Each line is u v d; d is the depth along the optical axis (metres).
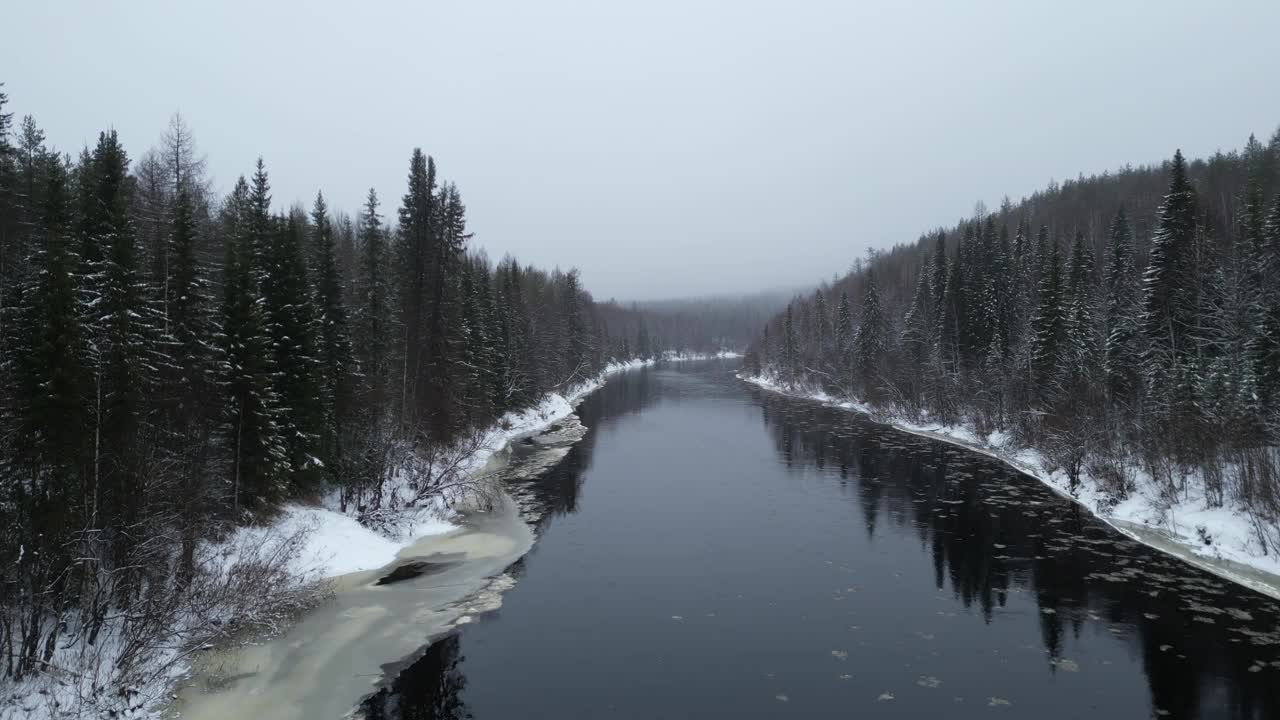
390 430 29.97
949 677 15.48
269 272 26.88
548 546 25.36
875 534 26.56
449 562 23.59
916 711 14.04
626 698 14.55
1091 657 16.36
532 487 35.25
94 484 15.56
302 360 26.23
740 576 22.11
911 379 60.97
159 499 17.17
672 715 13.87
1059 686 15.04
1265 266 35.12
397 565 23.28
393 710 14.02
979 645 17.08
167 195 29.70
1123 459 31.36
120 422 17.39
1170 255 38.78
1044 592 20.47
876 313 73.00
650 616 18.94
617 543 25.69
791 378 96.38
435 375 39.66
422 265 39.47
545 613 19.16
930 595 20.39
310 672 15.60
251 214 28.80
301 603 18.69
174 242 22.75
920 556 23.89
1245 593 20.16
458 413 41.38
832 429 56.19
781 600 20.06
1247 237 38.91
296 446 25.50
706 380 118.81
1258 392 28.97
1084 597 20.03
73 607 14.80
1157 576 21.69
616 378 123.00
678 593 20.67
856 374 74.00
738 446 47.97
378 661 16.22
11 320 18.27
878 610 19.28
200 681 14.88
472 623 18.47
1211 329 35.28
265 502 23.19
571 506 31.34
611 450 46.69
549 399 71.38
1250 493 23.17
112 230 20.53
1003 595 20.30
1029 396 44.59
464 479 30.23
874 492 33.59
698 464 41.38
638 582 21.62
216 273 31.09
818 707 14.20
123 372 17.75
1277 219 36.56
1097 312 47.16
